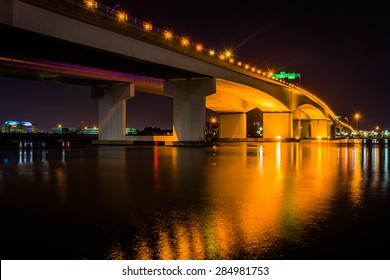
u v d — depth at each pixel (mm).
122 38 51562
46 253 8648
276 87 104688
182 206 13852
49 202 14688
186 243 9320
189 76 71438
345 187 18625
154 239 9664
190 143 72562
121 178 22359
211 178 22375
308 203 14391
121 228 10750
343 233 10164
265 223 11242
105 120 82062
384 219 11734
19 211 13062
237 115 122750
